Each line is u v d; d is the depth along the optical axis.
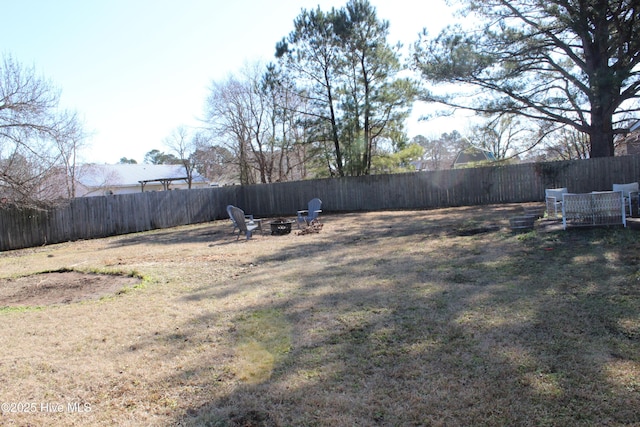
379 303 4.44
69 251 11.87
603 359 2.84
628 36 11.11
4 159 13.20
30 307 5.34
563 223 7.52
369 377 2.85
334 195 19.31
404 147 20.56
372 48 18.03
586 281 4.60
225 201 20.64
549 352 3.00
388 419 2.36
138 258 9.09
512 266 5.57
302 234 11.23
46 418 2.61
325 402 2.58
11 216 13.19
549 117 13.87
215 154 31.05
